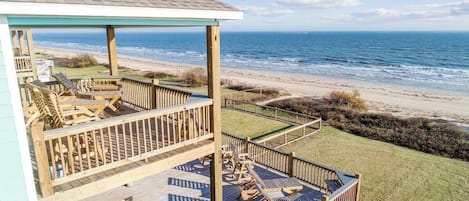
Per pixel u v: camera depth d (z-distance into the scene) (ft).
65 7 9.72
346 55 193.06
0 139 9.66
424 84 98.99
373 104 73.51
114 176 12.68
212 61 15.46
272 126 51.21
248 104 67.77
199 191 21.91
